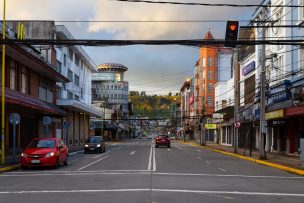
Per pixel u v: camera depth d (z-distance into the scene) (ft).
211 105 325.42
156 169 75.25
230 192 46.70
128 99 485.56
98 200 39.86
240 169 79.61
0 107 101.45
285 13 120.67
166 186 50.72
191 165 86.58
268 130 146.92
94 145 140.05
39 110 115.65
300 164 85.40
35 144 80.89
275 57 126.31
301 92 105.70
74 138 204.74
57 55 170.50
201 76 341.21
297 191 48.93
